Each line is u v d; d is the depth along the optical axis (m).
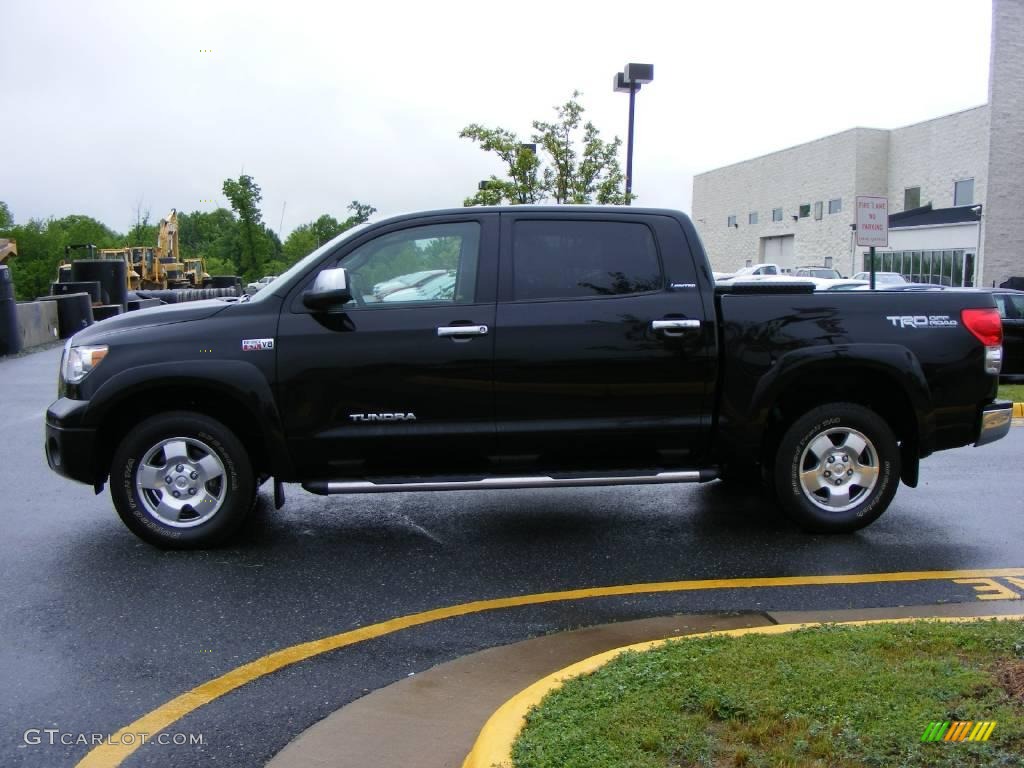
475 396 5.70
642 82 18.58
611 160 18.47
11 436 9.91
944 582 5.29
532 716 3.35
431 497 7.37
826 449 6.09
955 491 7.52
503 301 5.74
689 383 5.82
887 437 6.05
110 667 4.20
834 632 4.10
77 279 26.02
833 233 46.97
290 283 5.73
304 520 6.66
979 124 38.00
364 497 7.36
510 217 5.86
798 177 49.84
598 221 5.89
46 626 4.66
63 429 5.59
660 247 5.89
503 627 4.67
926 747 3.00
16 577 5.39
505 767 3.00
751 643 3.98
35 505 7.01
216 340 5.62
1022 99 37.16
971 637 3.95
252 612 4.87
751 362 5.82
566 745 3.10
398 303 5.74
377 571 5.55
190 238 118.88
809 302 5.90
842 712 3.26
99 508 6.93
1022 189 37.38
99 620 4.74
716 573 5.49
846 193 45.66
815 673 3.59
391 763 3.33
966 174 39.00
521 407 5.73
